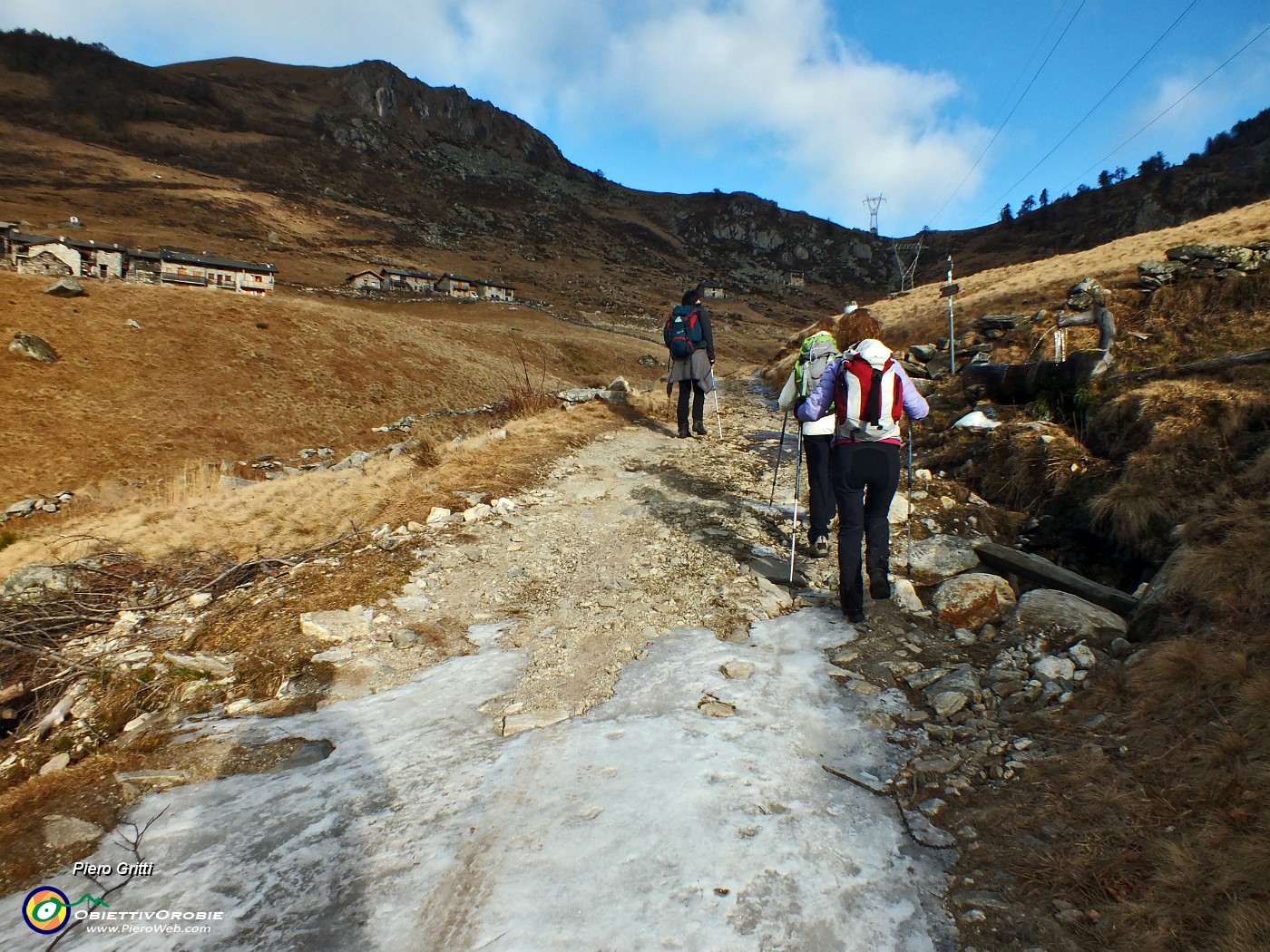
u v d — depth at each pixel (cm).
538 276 15838
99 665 393
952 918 214
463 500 685
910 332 1759
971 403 881
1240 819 212
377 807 276
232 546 714
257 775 302
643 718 332
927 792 276
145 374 3759
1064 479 585
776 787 279
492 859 244
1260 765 228
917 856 242
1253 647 284
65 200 12056
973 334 1278
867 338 421
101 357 3753
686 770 289
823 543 479
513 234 19475
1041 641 373
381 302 9725
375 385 4475
